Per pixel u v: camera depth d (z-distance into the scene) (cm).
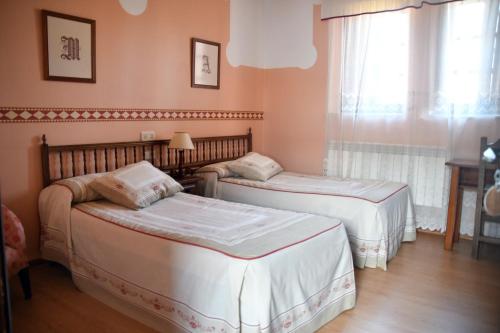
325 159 468
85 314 238
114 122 348
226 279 188
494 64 354
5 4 275
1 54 276
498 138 360
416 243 377
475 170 351
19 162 293
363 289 277
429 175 399
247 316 184
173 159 401
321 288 225
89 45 322
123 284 237
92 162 334
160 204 303
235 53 466
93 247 255
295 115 491
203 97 431
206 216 270
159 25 375
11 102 284
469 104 371
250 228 241
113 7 337
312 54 467
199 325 198
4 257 82
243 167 415
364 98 428
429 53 384
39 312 239
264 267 187
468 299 263
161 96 385
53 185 299
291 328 201
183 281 205
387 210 321
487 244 374
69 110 316
